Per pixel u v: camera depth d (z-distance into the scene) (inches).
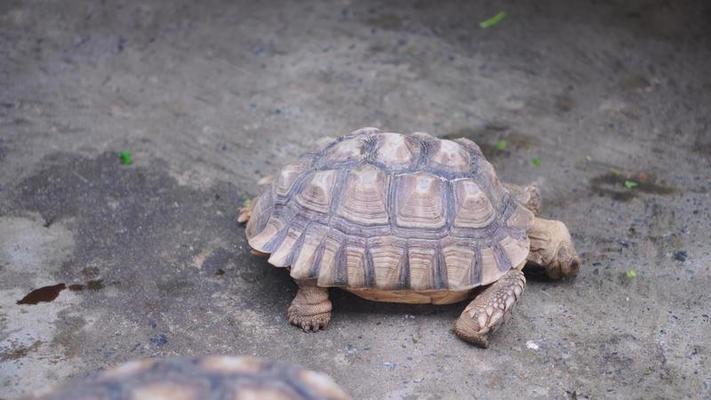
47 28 136.9
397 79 130.8
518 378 97.7
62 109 123.9
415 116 125.0
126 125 122.3
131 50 134.5
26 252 106.6
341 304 102.7
